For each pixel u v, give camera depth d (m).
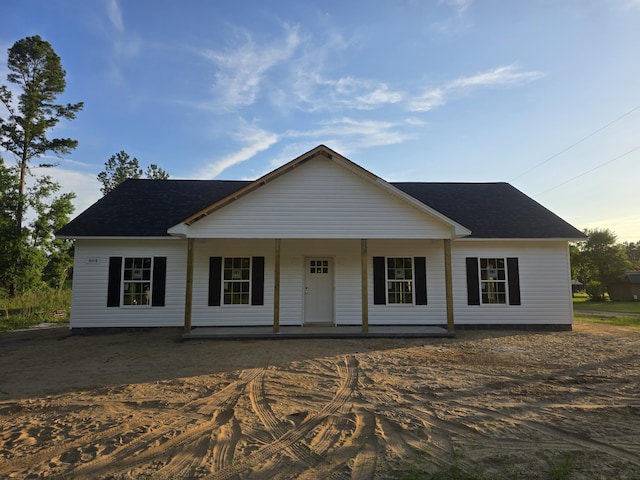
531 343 11.07
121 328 13.27
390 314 13.73
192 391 6.65
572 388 6.62
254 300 13.61
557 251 13.98
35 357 9.54
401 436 4.66
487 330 13.52
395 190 11.85
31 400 6.21
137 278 13.55
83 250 13.38
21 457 4.20
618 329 14.14
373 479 3.63
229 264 13.77
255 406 5.86
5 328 15.67
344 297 13.80
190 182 17.36
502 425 4.97
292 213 11.90
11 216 27.19
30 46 27.20
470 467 3.83
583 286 64.81
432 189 17.28
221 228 11.75
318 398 6.21
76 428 5.02
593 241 46.69
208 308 13.46
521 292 13.84
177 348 10.45
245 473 3.79
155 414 5.54
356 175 12.08
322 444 4.46
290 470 3.84
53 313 19.95
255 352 9.87
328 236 11.88
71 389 6.81
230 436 4.73
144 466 3.97
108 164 46.16
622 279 41.97
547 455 4.09
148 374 7.81
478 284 13.86
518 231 13.89
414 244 14.01
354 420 5.22
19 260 26.17
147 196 15.88
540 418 5.21
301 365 8.48
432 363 8.58
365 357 9.25
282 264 13.83
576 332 13.23
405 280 13.94
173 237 13.21
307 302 13.94
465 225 14.25
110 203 15.12
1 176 26.72
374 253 13.94
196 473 3.80
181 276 13.60
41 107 28.22
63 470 3.89
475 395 6.26
